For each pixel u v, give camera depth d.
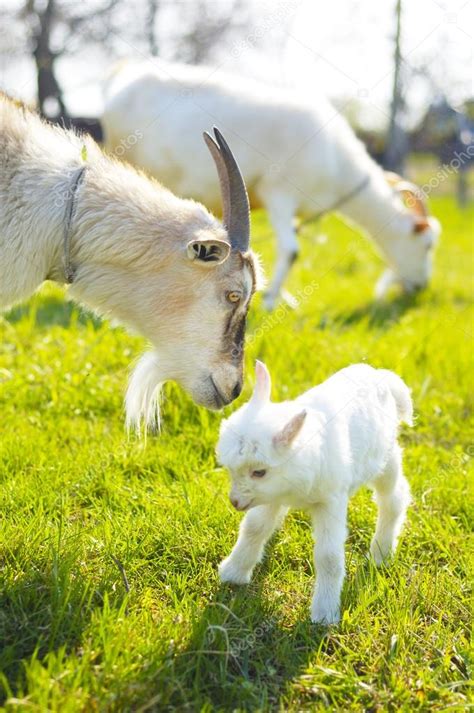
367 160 9.38
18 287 4.06
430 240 10.24
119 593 3.45
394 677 3.12
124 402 4.97
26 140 4.04
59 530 3.64
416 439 5.59
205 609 3.34
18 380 5.65
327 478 3.37
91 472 4.48
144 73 8.41
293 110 8.36
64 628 3.15
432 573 3.92
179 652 3.11
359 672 3.21
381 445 3.76
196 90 8.23
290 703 2.99
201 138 8.15
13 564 3.54
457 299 10.67
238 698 2.95
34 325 7.08
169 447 4.91
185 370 4.23
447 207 23.83
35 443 4.75
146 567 3.72
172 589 3.56
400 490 3.96
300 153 8.48
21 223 3.95
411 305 10.02
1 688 2.81
